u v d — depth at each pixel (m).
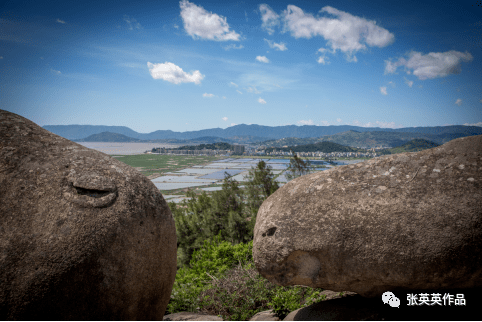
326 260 2.30
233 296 3.83
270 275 2.52
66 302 1.76
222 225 10.02
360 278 2.26
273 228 2.50
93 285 1.83
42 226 1.80
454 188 2.16
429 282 2.15
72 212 1.88
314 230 2.34
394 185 2.31
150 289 2.14
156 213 2.24
